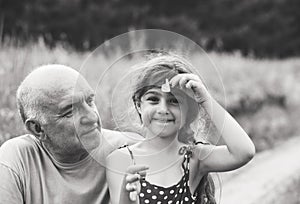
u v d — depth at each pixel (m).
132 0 28.41
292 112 19.22
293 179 9.22
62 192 3.11
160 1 30.47
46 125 3.06
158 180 3.17
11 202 3.01
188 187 3.22
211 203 3.35
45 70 3.10
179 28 27.94
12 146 3.12
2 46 8.62
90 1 25.66
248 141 3.11
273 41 35.00
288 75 23.42
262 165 10.32
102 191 3.20
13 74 7.06
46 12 21.98
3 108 6.52
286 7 36.75
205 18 33.09
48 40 11.84
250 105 14.70
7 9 21.08
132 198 2.98
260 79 18.06
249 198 7.87
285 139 14.61
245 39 33.19
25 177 3.08
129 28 24.86
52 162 3.14
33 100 3.06
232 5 34.28
